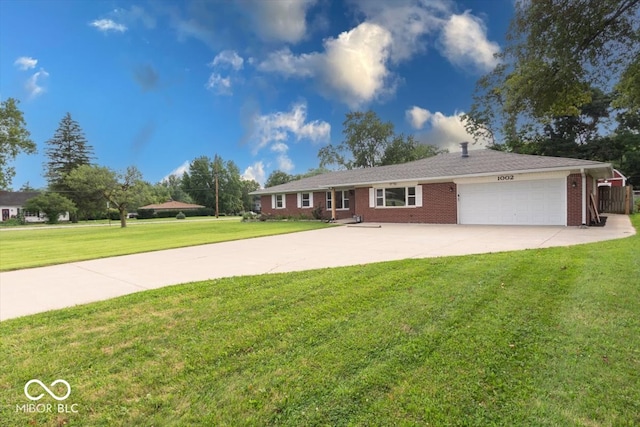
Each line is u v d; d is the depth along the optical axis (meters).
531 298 4.33
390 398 2.38
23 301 5.08
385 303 4.33
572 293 4.45
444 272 5.80
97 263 8.23
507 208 15.40
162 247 11.15
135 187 28.55
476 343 3.16
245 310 4.28
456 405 2.28
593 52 5.42
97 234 19.39
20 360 3.11
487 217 16.02
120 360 3.07
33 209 41.88
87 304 4.79
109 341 3.47
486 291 4.66
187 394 2.52
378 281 5.38
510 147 31.27
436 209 17.67
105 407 2.39
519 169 14.59
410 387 2.50
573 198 13.77
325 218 24.11
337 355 3.02
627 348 2.98
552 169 13.80
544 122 6.67
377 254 8.26
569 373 2.62
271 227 19.56
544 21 5.21
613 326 3.43
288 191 26.20
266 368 2.84
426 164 20.58
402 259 7.29
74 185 44.22
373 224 18.80
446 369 2.73
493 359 2.88
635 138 29.30
